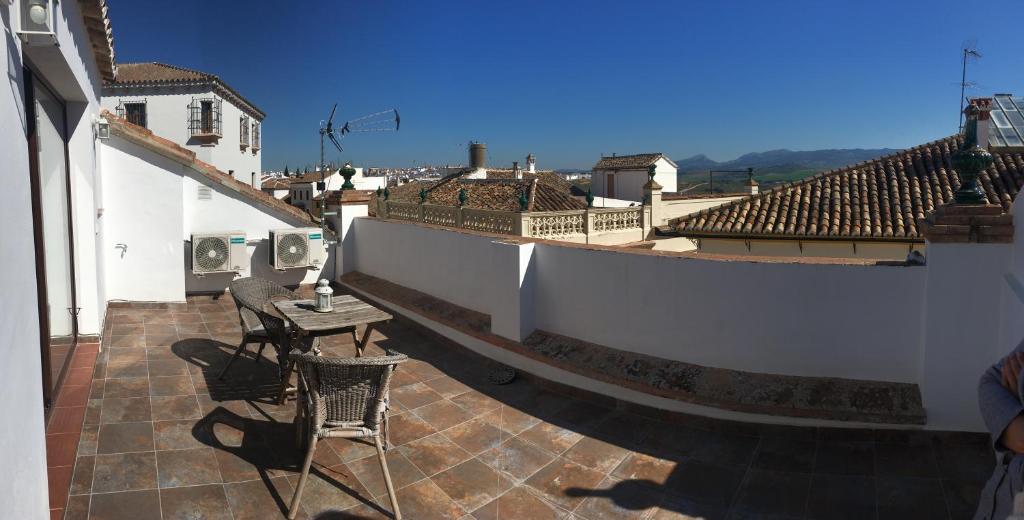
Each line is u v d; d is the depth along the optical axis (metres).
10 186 2.62
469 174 33.81
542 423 5.06
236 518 3.59
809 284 4.66
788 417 4.59
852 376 4.62
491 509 3.84
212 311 8.23
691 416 4.92
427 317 7.45
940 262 4.25
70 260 6.11
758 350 4.84
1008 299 4.00
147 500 3.68
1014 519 1.96
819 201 13.31
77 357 5.93
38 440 2.87
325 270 10.03
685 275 5.10
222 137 28.03
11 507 2.30
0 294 2.30
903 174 13.49
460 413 5.25
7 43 2.83
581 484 4.13
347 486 4.04
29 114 4.50
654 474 4.24
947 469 4.07
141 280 8.22
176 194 8.30
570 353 5.69
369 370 3.69
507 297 6.17
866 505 3.75
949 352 4.28
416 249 8.17
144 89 26.33
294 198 42.88
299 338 5.16
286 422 4.86
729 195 23.31
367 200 10.12
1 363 2.25
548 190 20.67
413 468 4.30
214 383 5.56
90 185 6.29
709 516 3.74
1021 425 1.90
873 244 11.88
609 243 17.19
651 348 5.34
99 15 5.52
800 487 3.99
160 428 4.61
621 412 5.26
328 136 14.43
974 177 4.34
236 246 8.98
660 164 32.53
